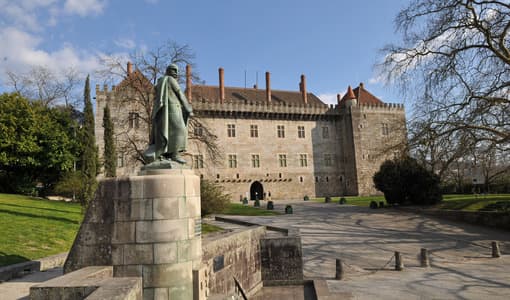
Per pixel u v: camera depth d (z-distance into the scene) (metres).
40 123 34.84
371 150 57.09
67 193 36.53
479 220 23.70
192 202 6.72
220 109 52.38
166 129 7.04
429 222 25.36
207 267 7.20
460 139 19.36
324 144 58.62
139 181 6.42
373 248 17.86
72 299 4.60
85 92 29.55
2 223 14.27
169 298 6.18
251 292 11.44
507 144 18.95
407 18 21.20
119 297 4.02
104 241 6.39
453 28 19.89
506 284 11.24
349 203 39.75
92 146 28.09
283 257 12.70
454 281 11.80
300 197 55.59
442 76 19.73
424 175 30.78
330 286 11.56
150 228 6.30
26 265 8.88
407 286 11.33
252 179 53.22
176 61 24.78
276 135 55.91
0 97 34.19
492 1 19.23
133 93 26.33
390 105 59.78
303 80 61.16
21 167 34.12
